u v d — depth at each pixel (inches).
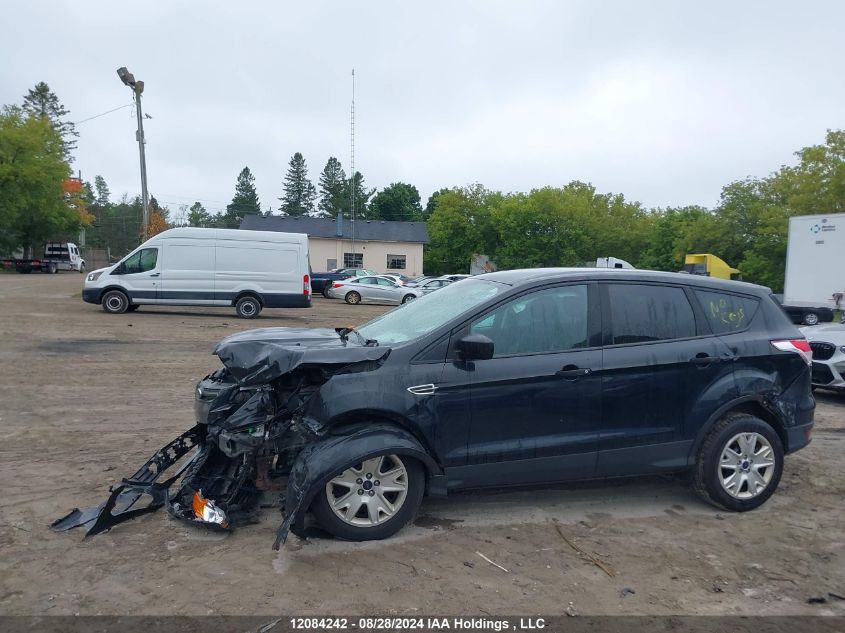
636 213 2253.9
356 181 3816.4
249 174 3875.5
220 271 716.7
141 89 1098.1
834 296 768.9
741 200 1647.4
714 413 192.1
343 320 764.0
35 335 523.8
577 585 149.1
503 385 175.0
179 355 458.0
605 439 183.3
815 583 153.0
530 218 1819.6
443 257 2165.4
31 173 1846.7
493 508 195.5
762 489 197.3
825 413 334.0
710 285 204.4
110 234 4104.3
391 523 168.7
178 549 161.8
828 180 1275.8
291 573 150.4
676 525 185.5
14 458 225.8
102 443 245.6
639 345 189.2
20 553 157.1
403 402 167.5
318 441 167.2
